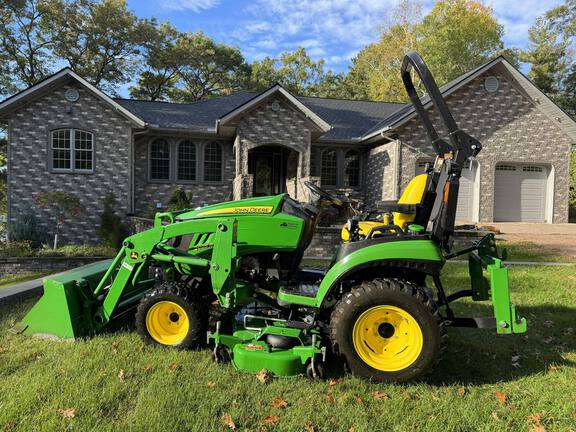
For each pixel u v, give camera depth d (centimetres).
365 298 314
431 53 3102
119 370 328
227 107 1744
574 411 279
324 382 317
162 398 284
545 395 301
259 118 1391
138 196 1502
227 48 3441
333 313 323
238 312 388
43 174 1336
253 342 341
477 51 3180
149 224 1121
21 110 1312
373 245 329
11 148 1313
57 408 273
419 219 380
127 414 269
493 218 1584
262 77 3959
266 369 324
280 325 346
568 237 1177
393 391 305
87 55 2714
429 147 1477
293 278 395
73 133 1348
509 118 1538
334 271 331
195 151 1559
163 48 3028
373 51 3375
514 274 741
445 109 339
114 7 2641
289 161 1644
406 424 264
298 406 281
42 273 919
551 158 1567
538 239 1144
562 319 480
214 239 365
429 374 333
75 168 1359
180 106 1723
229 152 1589
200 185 1566
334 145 1683
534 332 437
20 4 2256
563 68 3228
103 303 401
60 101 1334
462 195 1573
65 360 344
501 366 353
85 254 1036
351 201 447
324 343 346
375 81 3403
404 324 320
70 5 2514
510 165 1591
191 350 373
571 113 3206
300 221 380
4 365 336
